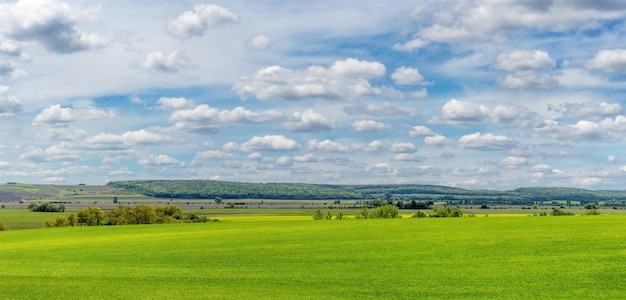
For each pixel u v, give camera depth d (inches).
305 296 1267.2
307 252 2169.0
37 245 2748.5
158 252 2294.5
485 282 1465.3
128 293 1259.2
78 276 1636.3
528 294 1305.4
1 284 1385.3
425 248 2175.2
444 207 4948.3
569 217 3631.9
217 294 1269.7
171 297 1214.9
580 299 1244.5
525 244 2175.2
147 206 4835.1
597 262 1717.5
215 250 2309.3
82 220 4660.4
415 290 1373.0
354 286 1438.2
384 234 2775.6
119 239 2938.0
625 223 2965.1
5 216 6348.4
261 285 1457.9
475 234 2628.0
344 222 3796.8
